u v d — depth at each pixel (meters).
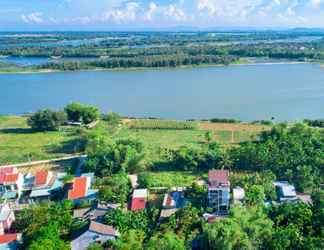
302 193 94.62
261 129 152.12
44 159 126.62
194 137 144.62
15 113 198.88
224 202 85.94
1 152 135.00
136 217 80.62
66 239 75.31
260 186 89.62
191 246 66.50
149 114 187.25
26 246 71.94
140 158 112.75
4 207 86.00
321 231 64.38
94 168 110.88
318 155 105.44
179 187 98.81
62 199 95.19
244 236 59.62
